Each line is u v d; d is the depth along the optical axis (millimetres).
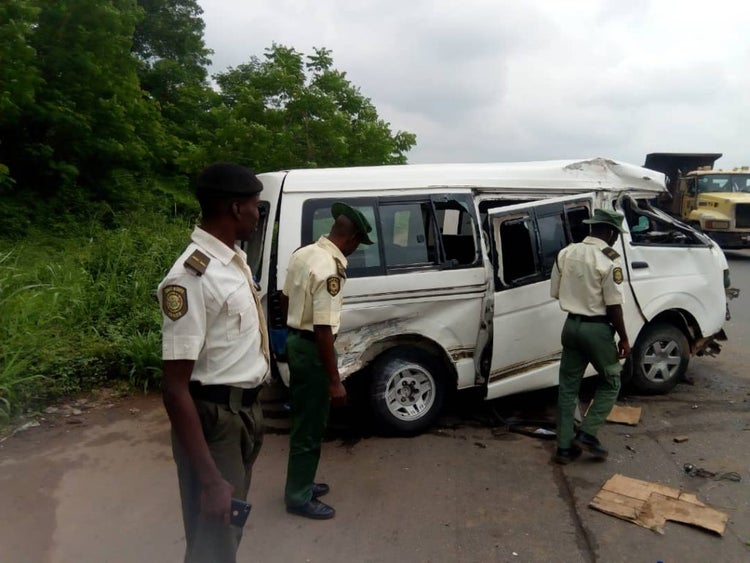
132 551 2971
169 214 15266
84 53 12828
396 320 4230
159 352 5301
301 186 4145
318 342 3002
